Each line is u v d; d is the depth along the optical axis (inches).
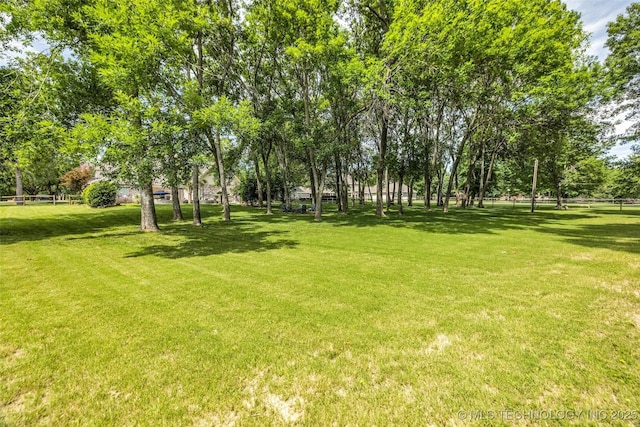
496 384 104.1
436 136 1078.4
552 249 346.9
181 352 126.3
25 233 505.0
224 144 916.6
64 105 472.7
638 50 671.1
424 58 555.5
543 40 597.9
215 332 145.0
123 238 456.4
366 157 1435.8
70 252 347.6
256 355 124.0
